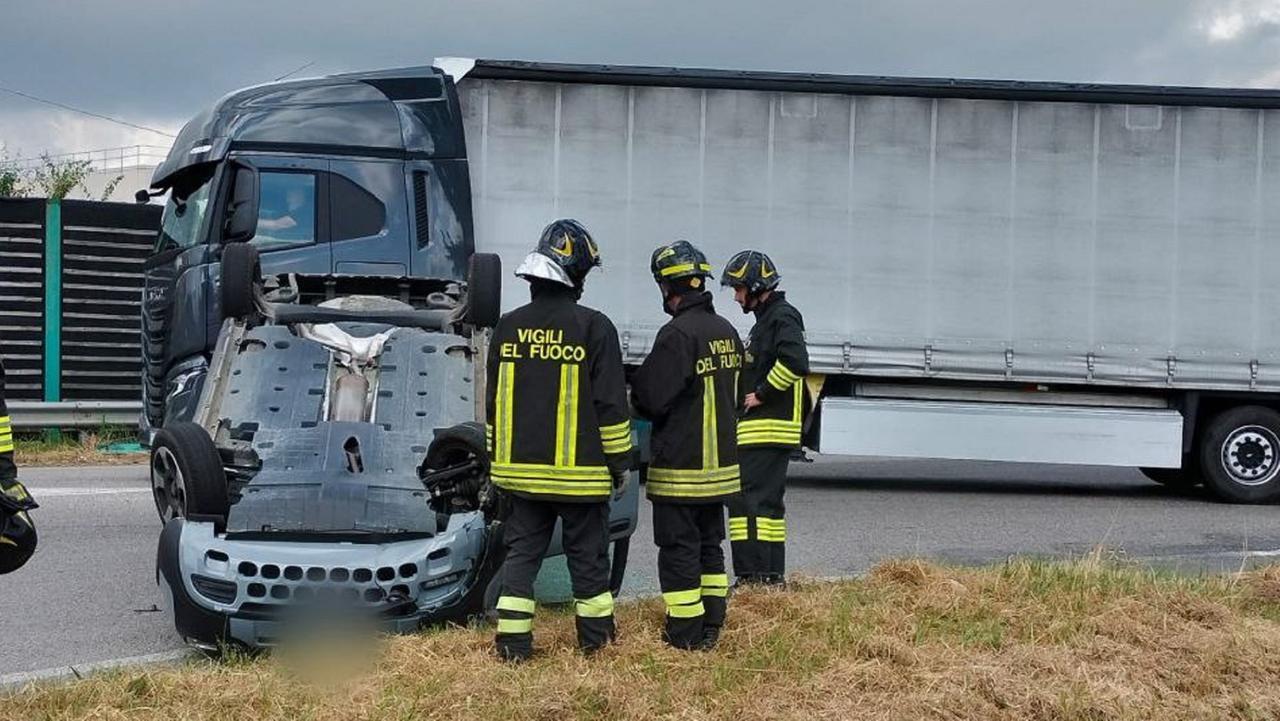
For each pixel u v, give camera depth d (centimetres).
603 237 1273
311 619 606
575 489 573
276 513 640
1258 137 1295
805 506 1184
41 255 1511
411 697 519
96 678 553
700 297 620
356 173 1171
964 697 524
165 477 674
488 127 1259
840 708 514
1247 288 1295
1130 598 673
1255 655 591
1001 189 1291
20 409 1457
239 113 1169
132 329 1553
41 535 954
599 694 522
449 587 631
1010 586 706
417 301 878
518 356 581
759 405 741
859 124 1287
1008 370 1293
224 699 517
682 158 1277
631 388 612
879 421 1305
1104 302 1297
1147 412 1315
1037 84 1281
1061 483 1459
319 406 730
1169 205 1295
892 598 682
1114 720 514
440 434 689
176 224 1198
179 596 611
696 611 601
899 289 1291
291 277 857
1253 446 1303
